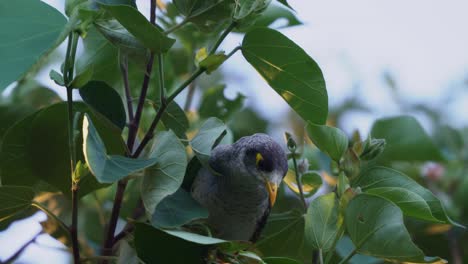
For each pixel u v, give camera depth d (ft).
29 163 26.40
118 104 24.90
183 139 27.48
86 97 24.71
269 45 25.40
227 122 35.32
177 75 37.99
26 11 22.65
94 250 34.45
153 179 22.72
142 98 25.27
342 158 27.48
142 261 23.80
